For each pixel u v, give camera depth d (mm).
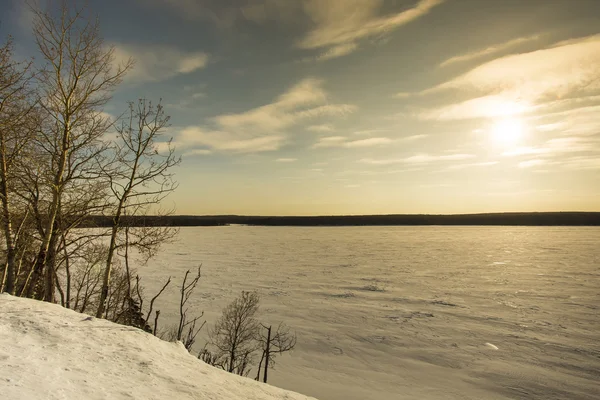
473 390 24422
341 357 30016
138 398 4172
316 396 22797
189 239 155625
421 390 24297
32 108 10391
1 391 3420
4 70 9797
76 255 12891
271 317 40938
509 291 52250
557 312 41344
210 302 46531
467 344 32750
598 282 56656
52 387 3834
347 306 45875
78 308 16094
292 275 67938
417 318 40531
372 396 23062
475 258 87188
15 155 10352
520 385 25047
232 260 88062
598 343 32125
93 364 4875
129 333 6625
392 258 89938
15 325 5629
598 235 151875
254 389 5941
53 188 10734
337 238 158625
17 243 11641
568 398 23406
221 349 24531
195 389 4980
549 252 95375
